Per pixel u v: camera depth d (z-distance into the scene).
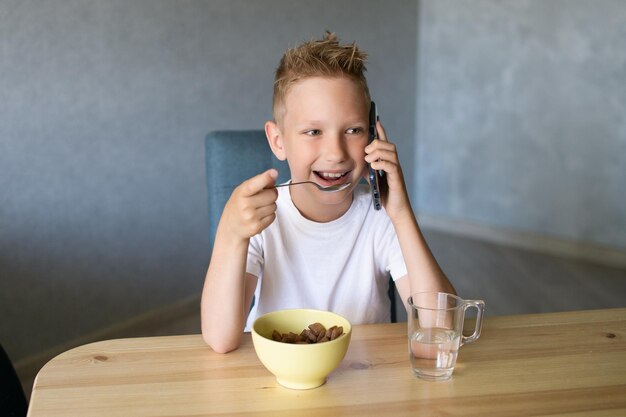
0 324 2.42
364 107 1.21
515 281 3.59
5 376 1.27
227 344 1.05
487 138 4.22
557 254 4.01
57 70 2.49
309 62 1.19
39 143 2.47
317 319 1.03
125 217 2.79
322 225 1.31
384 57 4.11
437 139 4.45
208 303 1.07
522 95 4.04
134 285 2.87
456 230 4.43
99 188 2.68
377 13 3.99
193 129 3.00
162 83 2.85
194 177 3.04
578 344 1.09
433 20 4.32
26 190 2.45
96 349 1.06
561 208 3.99
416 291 1.23
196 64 2.97
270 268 1.33
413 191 4.59
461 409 0.89
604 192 3.82
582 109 3.83
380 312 1.39
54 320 2.59
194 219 3.08
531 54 3.96
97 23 2.59
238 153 1.55
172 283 3.03
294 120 1.21
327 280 1.34
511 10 3.99
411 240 1.23
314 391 0.93
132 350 1.06
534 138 4.03
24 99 2.41
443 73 4.34
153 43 2.79
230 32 3.10
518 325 1.17
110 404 0.90
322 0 3.57
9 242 2.43
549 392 0.94
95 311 2.73
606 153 3.79
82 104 2.58
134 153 2.79
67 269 2.61
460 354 1.05
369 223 1.34
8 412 1.24
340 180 1.23
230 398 0.92
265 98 3.31
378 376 0.98
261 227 1.07
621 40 3.63
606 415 0.88
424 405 0.90
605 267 3.80
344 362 1.02
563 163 3.95
